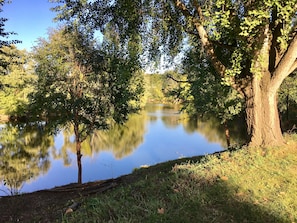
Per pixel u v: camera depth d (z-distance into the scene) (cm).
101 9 904
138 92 1747
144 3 835
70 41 1580
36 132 3522
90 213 460
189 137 3072
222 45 837
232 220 418
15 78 4428
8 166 2095
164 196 485
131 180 960
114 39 938
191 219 410
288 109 2839
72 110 1644
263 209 453
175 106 7794
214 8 721
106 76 1638
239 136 2817
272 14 791
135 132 3509
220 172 585
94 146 2752
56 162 2206
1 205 879
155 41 942
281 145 754
